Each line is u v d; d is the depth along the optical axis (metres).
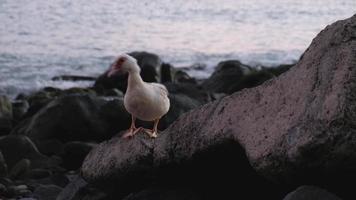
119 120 17.72
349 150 6.62
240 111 7.92
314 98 7.00
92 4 71.62
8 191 12.69
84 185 10.09
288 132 7.03
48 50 39.75
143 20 60.59
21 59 35.88
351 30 7.18
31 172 14.53
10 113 21.05
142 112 9.50
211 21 61.94
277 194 8.27
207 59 39.66
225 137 7.95
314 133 6.73
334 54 7.12
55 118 17.73
